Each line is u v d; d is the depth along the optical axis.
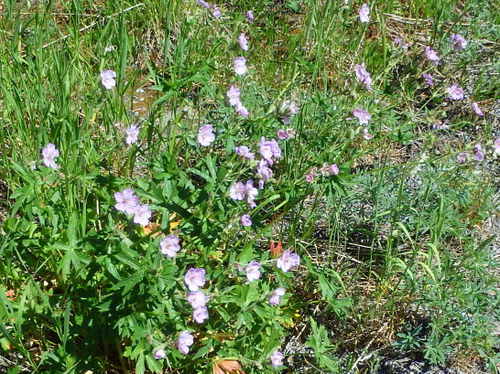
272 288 0.99
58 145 1.01
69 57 1.21
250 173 1.10
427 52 1.36
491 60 1.65
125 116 1.14
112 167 1.11
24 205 0.90
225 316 0.85
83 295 0.88
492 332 1.07
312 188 1.07
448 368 1.03
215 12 1.41
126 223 0.94
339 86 1.42
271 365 0.85
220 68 1.34
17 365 0.85
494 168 1.38
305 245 1.15
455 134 1.45
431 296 1.05
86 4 1.51
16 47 1.15
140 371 0.78
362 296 1.10
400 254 1.14
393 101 1.41
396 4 1.77
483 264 1.11
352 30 1.59
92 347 0.87
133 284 0.77
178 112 1.23
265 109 1.24
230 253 0.92
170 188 0.91
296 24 1.62
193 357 0.85
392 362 1.04
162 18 1.45
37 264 0.92
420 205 1.21
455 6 1.80
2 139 1.06
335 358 0.99
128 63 1.37
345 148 1.17
